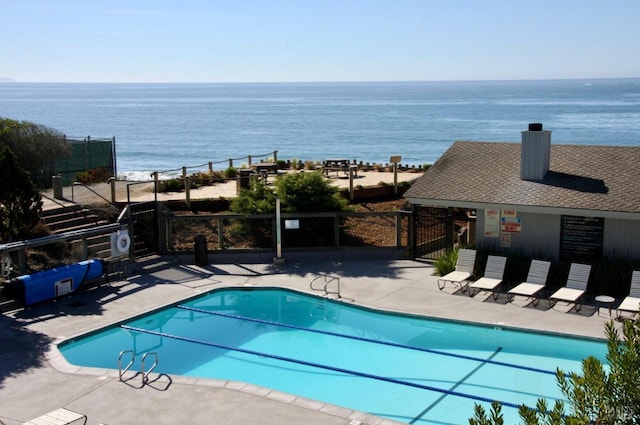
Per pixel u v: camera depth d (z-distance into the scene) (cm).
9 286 1689
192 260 2209
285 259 2197
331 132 10919
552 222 1878
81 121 14950
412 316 1675
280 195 2277
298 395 1282
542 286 1753
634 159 1953
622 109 16525
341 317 1747
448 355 1461
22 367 1343
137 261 2167
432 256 2181
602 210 1745
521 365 1398
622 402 576
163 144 9331
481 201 1917
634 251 1775
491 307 1711
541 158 1936
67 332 1548
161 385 1260
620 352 618
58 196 2441
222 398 1202
